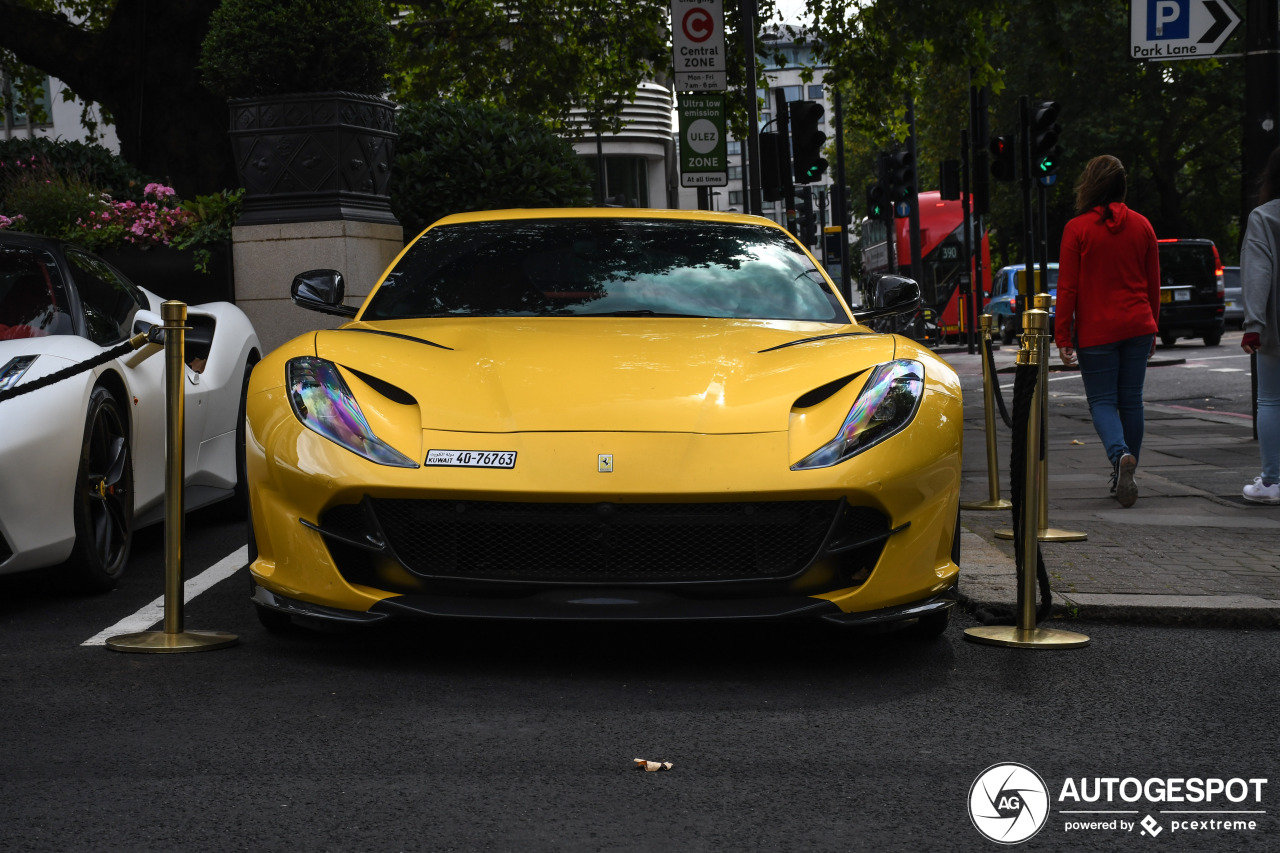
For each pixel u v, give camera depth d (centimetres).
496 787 269
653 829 247
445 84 1961
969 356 2502
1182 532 584
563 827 247
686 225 522
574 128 2005
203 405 578
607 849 237
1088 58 3966
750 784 273
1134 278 675
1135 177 4378
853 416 370
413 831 245
